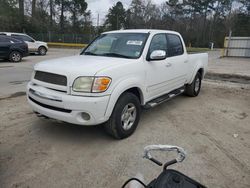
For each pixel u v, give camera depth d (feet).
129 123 12.68
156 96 15.15
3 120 14.48
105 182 8.98
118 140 12.26
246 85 28.07
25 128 13.42
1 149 11.11
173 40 17.02
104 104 10.68
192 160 10.57
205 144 12.16
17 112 15.93
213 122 15.33
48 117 11.72
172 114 16.67
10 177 9.11
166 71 15.46
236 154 11.23
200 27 200.64
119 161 10.36
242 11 164.25
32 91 12.06
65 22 177.78
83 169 9.74
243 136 13.28
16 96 20.03
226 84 28.68
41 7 159.43
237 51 71.20
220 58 69.56
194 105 19.07
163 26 202.08
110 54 14.14
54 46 109.91
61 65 11.48
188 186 4.97
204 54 22.47
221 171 9.82
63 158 10.51
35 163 10.07
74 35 123.75
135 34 14.80
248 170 9.95
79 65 11.28
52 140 12.12
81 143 11.87
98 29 182.19
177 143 12.16
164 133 13.33
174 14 203.10
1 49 42.52
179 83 18.06
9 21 116.98
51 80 11.20
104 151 11.16
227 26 197.88
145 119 15.51
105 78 10.66
